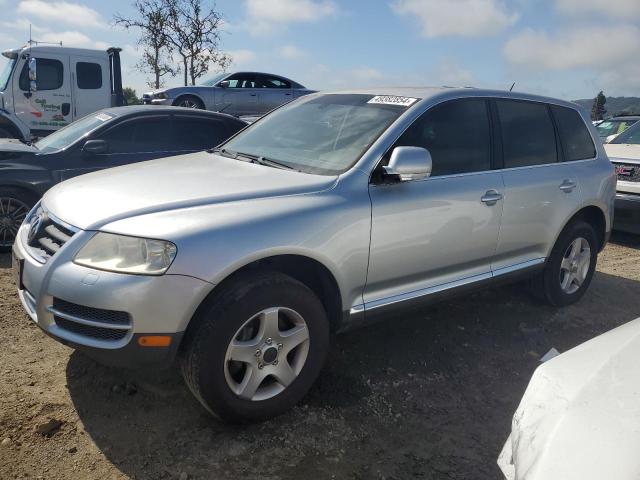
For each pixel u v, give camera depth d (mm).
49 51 12289
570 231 4648
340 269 3107
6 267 5195
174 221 2676
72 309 2654
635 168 7145
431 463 2768
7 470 2508
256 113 15789
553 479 1518
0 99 12156
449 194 3613
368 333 4117
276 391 2953
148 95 15227
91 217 2783
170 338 2596
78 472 2541
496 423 3139
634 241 7734
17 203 5699
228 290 2715
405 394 3361
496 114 4133
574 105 4945
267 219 2832
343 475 2639
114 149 6180
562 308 4895
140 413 2992
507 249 4145
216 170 3457
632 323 2250
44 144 6355
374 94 4000
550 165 4461
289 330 2965
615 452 1486
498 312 4707
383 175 3301
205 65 21953
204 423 2941
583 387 1784
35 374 3289
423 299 3617
